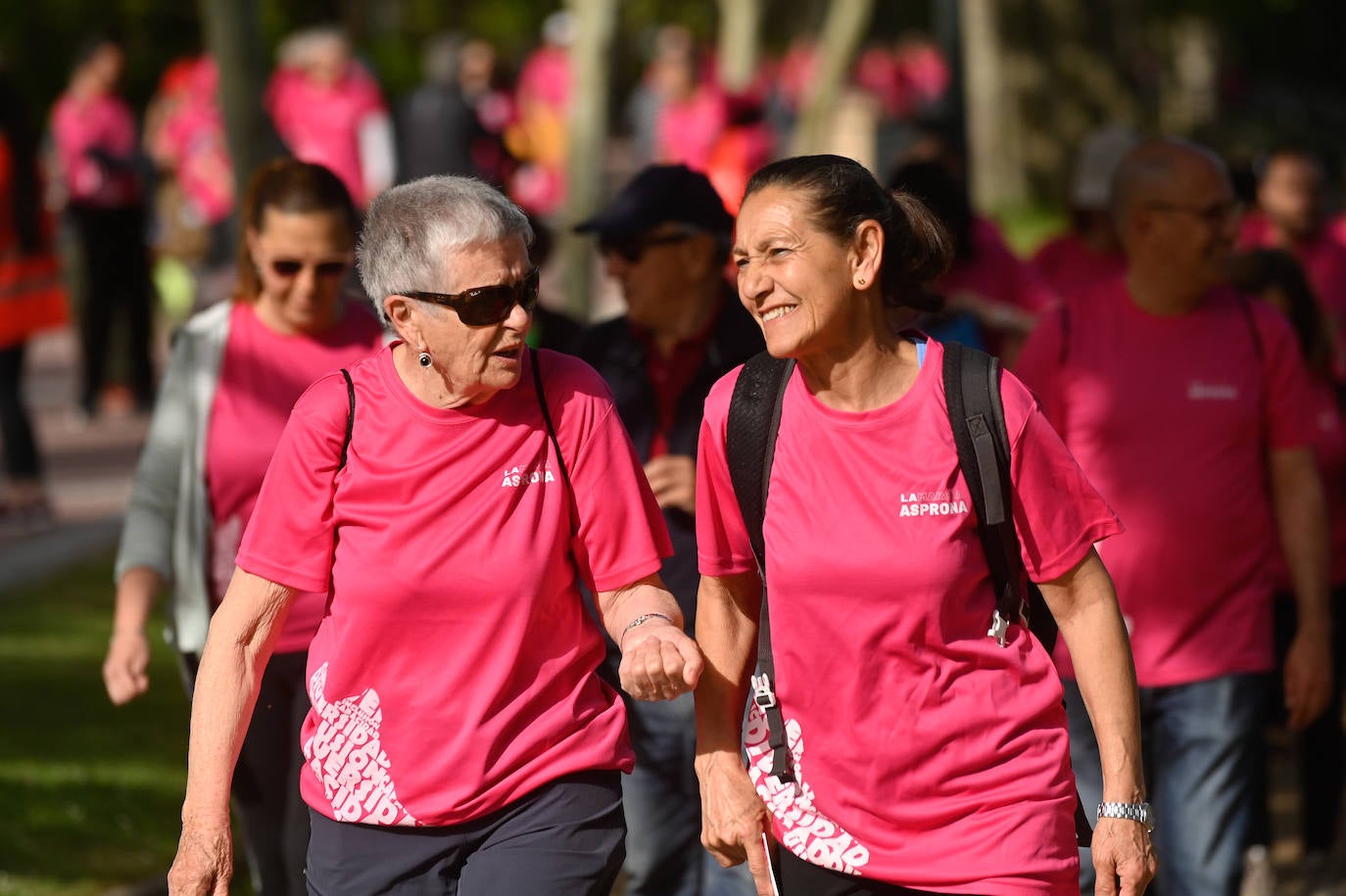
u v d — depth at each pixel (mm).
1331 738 21250
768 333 11156
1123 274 16859
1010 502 11242
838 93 47875
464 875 11664
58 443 43625
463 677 11547
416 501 11555
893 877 11336
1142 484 16359
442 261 11289
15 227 34312
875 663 11188
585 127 41344
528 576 11547
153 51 67750
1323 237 26578
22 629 28516
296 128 51469
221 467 15625
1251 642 16484
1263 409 16500
